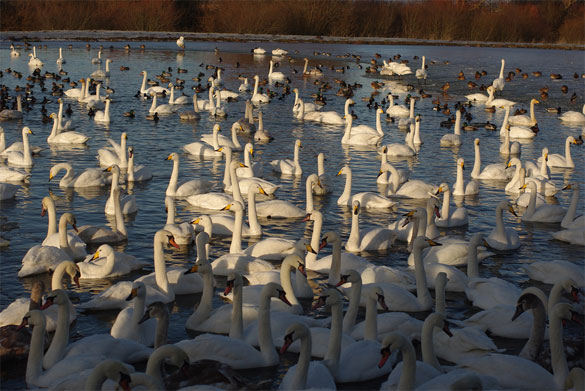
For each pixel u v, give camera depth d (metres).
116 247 20.97
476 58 99.81
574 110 58.16
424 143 42.78
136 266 18.94
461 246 19.91
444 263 19.72
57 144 38.09
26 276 18.19
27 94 54.22
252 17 128.12
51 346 13.02
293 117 51.97
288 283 15.84
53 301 12.84
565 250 21.98
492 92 59.81
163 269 16.73
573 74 83.25
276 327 14.39
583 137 45.41
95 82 62.62
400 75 79.88
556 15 134.12
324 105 58.00
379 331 14.21
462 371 11.41
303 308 16.83
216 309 15.34
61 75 70.81
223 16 129.38
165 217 24.44
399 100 61.75
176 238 21.05
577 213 26.73
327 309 16.80
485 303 16.42
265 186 27.95
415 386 11.52
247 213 25.34
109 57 88.88
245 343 13.36
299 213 24.95
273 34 128.50
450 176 33.25
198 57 92.81
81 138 38.25
